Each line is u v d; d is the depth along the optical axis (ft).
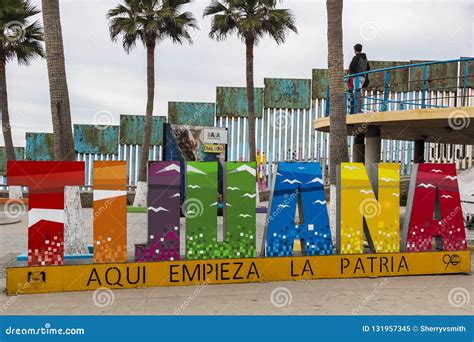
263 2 79.25
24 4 80.53
